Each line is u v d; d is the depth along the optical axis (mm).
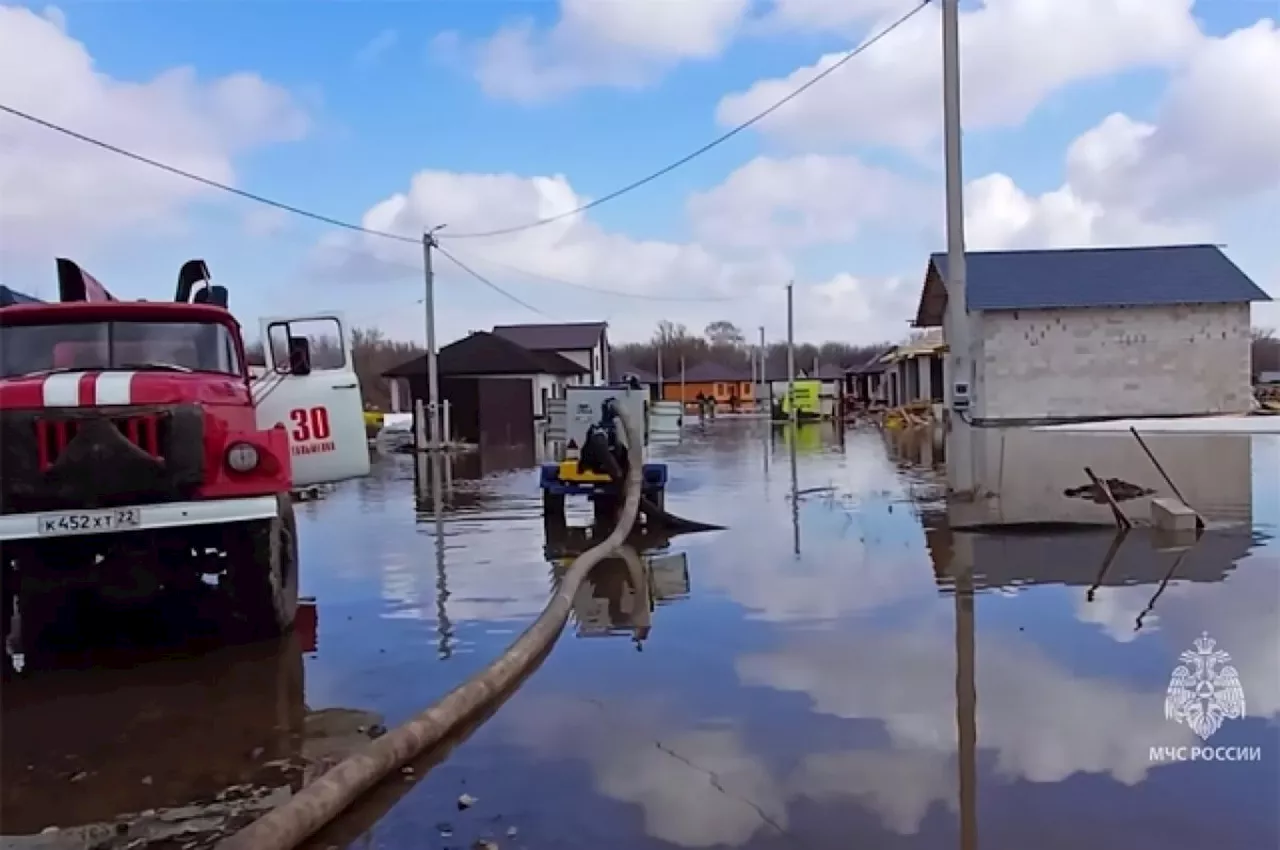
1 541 5582
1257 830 3297
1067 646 5371
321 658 5805
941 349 34156
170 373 6406
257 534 6113
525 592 7465
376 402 48219
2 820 3717
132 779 4078
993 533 9055
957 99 12805
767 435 30141
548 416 12977
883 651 5406
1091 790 3615
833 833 3342
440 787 3828
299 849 3375
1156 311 28562
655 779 3830
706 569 7996
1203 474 13008
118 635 6457
